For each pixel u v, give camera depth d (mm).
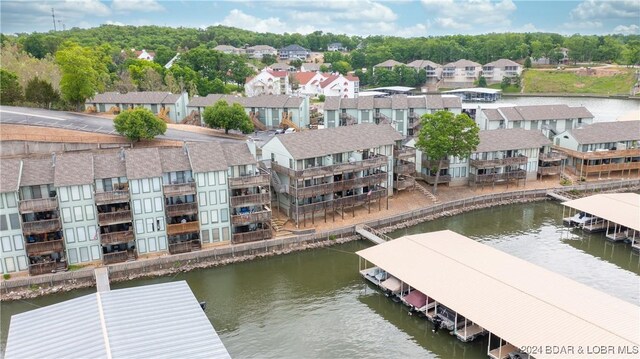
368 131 83812
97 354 38875
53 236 60906
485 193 88812
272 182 75625
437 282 51031
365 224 74500
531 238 72938
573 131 99625
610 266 63562
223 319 53062
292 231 71000
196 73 172750
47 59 163000
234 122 107000
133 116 91812
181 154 66875
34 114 110812
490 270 52281
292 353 47094
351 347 48031
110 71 171000
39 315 45312
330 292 58594
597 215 72562
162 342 40688
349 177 79188
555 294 46969
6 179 57688
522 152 94250
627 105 180500
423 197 86812
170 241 65000
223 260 65125
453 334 48656
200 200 65188
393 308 54812
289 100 127188
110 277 60625
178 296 48250
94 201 60469
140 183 61969
